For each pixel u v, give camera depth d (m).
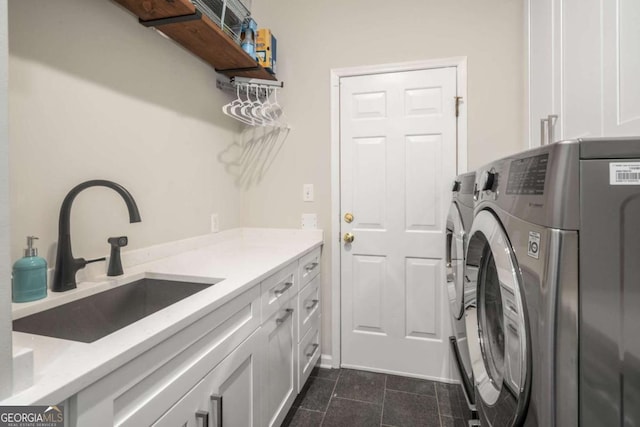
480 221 0.97
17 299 0.91
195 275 1.25
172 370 0.80
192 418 0.87
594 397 0.55
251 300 1.21
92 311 1.08
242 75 2.06
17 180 0.96
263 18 2.25
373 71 2.06
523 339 0.65
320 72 2.16
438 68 1.97
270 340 1.38
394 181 2.06
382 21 2.05
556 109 1.41
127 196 1.14
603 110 1.08
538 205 0.60
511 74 1.86
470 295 1.25
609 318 0.55
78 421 0.58
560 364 0.56
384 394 1.88
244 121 2.07
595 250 0.55
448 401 1.81
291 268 1.65
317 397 1.85
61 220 1.02
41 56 1.01
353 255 2.14
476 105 1.92
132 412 0.68
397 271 2.07
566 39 1.33
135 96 1.39
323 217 2.18
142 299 1.29
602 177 0.54
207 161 1.90
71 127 1.11
